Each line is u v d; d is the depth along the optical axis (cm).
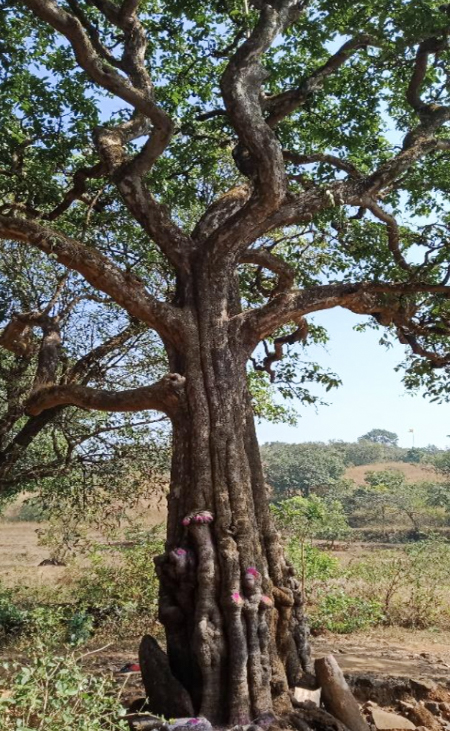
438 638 1127
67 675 468
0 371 1062
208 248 684
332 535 2639
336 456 5516
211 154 1035
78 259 644
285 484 4831
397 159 768
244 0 823
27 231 638
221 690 558
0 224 637
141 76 756
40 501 1230
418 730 594
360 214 963
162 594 602
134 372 1138
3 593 1249
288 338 914
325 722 560
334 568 1370
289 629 618
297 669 619
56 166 995
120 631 1095
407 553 1708
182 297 682
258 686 557
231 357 661
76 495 1206
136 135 786
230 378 650
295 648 630
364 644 1064
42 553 2453
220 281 679
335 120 1010
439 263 813
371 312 742
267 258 777
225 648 564
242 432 643
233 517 598
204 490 607
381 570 1390
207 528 592
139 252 1085
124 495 1204
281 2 743
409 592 1381
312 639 1099
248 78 672
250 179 793
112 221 1045
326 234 980
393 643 1080
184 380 642
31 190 934
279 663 589
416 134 802
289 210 719
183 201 1032
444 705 652
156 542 1305
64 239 645
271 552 634
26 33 940
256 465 661
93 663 882
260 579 587
